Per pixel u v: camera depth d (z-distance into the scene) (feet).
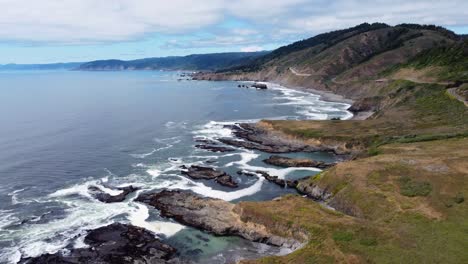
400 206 155.22
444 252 121.29
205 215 174.60
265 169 248.32
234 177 233.76
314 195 200.03
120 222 173.88
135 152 290.97
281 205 168.25
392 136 274.98
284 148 293.43
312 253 130.82
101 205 192.24
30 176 235.61
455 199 150.61
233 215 170.19
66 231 165.58
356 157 244.83
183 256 147.54
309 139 306.14
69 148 301.02
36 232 164.86
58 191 211.00
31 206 191.31
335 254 127.54
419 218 143.84
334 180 194.80
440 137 239.30
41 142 319.06
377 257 123.03
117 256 146.00
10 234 163.02
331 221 148.97
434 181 167.84
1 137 335.67
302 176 234.38
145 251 149.28
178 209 182.60
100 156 279.49
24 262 142.82
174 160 268.82
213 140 326.24
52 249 151.43
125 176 235.20
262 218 159.33
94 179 230.07
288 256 131.95
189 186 218.59
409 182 171.94
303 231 146.51
